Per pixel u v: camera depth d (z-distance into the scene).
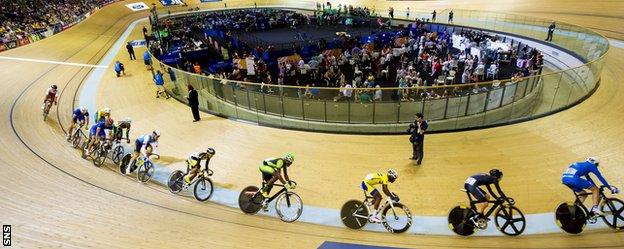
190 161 6.87
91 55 20.16
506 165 7.53
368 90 9.99
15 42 21.16
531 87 10.55
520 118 9.78
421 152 7.56
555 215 5.66
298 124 10.41
